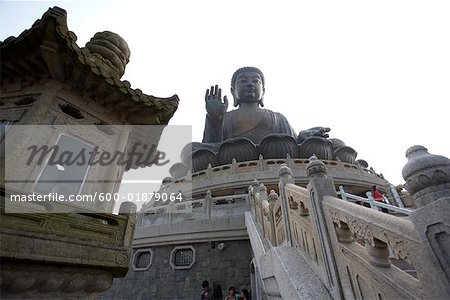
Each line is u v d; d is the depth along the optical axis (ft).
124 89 20.66
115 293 44.98
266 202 32.94
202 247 45.14
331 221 13.80
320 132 106.73
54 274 14.03
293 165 76.28
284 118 120.47
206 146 100.83
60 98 19.42
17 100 19.13
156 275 44.50
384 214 9.89
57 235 14.38
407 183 8.77
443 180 8.07
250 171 74.28
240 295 35.63
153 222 50.11
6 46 17.40
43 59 17.99
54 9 16.61
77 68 18.51
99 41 25.35
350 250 12.05
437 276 7.29
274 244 26.40
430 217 7.63
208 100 115.44
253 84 127.13
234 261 42.47
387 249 10.25
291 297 15.15
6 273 12.63
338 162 79.25
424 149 9.32
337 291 12.80
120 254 16.52
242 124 113.09
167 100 23.36
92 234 16.22
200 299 40.78
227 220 45.14
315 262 16.20
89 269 15.37
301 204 18.89
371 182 79.10
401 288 8.77
